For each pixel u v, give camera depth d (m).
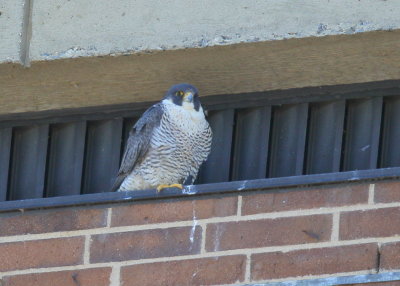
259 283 9.01
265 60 9.69
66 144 10.30
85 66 9.52
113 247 9.13
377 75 9.99
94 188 10.36
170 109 10.49
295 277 9.02
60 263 9.12
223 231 9.12
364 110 10.27
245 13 9.43
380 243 9.08
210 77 10.02
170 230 9.15
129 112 10.48
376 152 10.21
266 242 9.09
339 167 10.22
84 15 9.41
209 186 9.18
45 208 9.23
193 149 10.69
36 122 10.23
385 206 9.14
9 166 10.27
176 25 9.41
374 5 9.45
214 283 9.02
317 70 9.88
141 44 9.39
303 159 10.22
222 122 10.45
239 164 10.36
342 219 9.12
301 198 9.16
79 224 9.20
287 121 10.29
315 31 9.40
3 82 9.66
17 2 9.38
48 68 9.50
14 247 9.16
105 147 10.39
